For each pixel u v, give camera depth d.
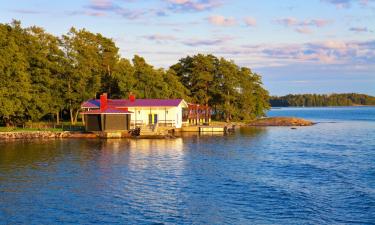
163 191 33.22
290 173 40.53
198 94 116.62
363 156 52.19
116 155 51.84
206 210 28.27
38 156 50.72
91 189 33.84
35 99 77.12
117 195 32.00
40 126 81.44
